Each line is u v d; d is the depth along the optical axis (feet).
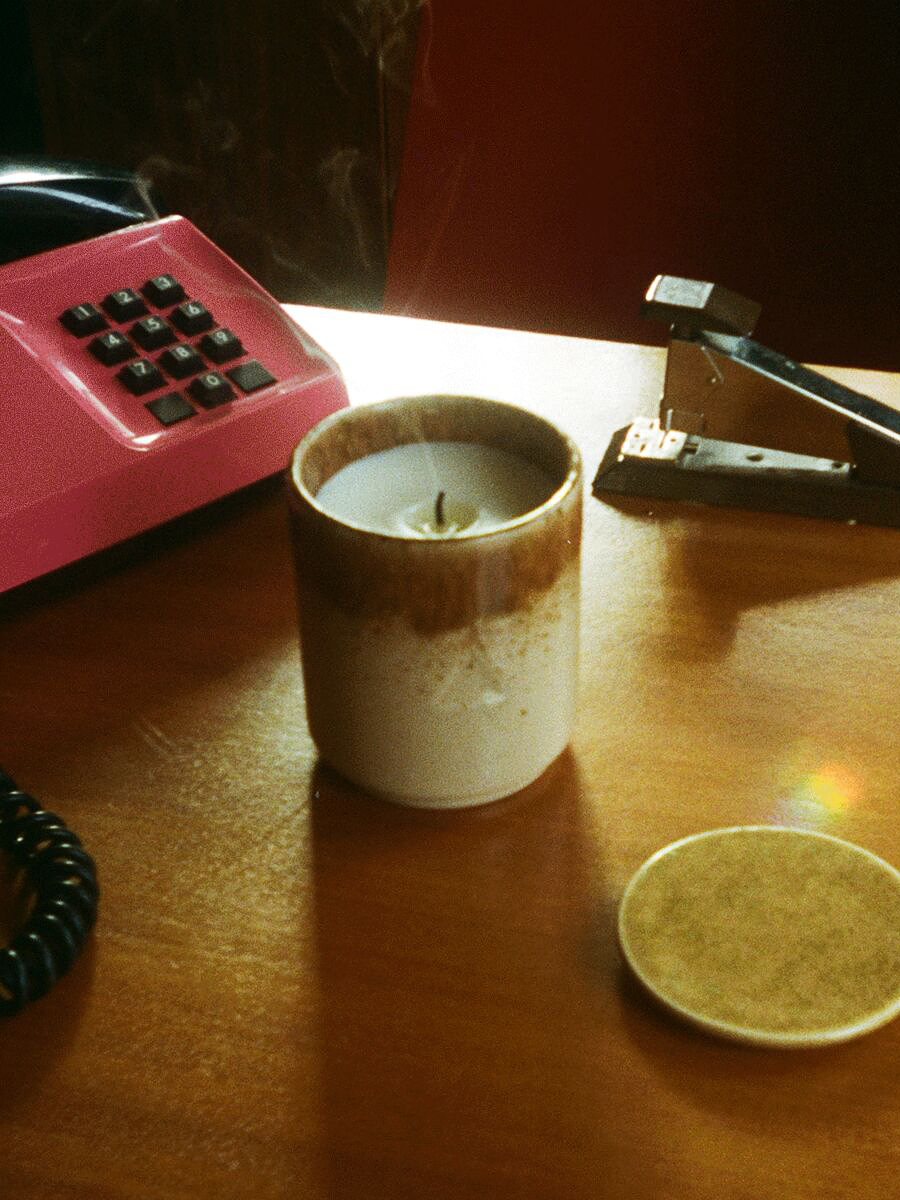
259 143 6.17
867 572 2.20
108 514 2.17
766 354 2.30
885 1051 1.45
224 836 1.73
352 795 1.79
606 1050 1.46
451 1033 1.48
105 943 1.60
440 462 1.80
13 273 2.30
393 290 4.27
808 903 1.55
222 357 2.33
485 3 3.84
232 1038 1.48
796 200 3.83
